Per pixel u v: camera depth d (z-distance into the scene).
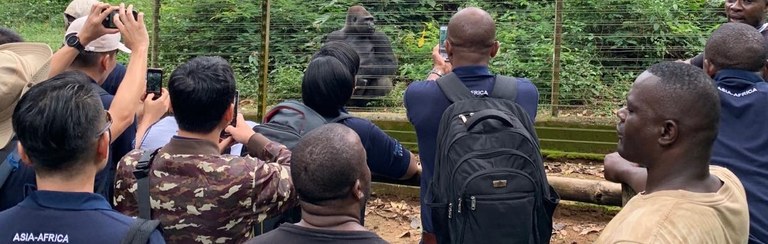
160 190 2.54
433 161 3.39
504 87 3.33
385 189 6.88
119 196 2.71
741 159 2.74
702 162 2.05
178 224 2.53
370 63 8.73
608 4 9.21
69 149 2.08
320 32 10.01
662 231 1.87
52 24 10.22
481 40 3.32
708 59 2.97
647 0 9.14
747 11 4.36
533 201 2.94
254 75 9.09
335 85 3.42
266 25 6.54
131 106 3.02
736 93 2.85
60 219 2.05
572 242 5.86
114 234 2.05
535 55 9.02
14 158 2.59
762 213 2.65
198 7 9.77
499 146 2.96
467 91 3.29
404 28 10.64
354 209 2.21
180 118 2.61
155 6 8.16
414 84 3.45
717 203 1.97
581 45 9.19
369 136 3.55
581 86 8.62
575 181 5.29
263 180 2.57
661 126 2.04
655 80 2.06
